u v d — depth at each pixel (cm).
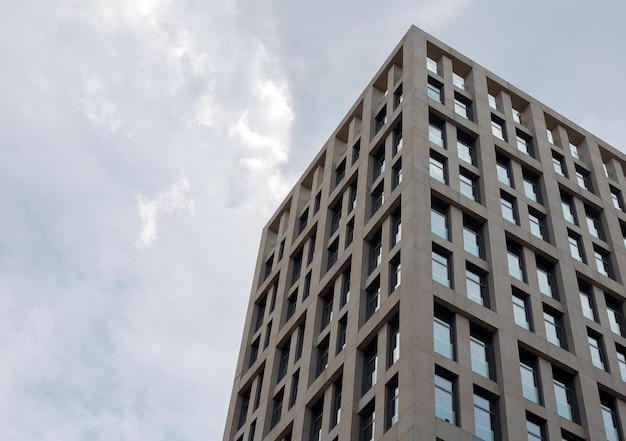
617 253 6500
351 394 4994
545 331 5306
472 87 7050
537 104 7456
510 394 4709
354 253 5975
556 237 6128
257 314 7581
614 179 7481
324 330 5956
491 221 5747
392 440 4319
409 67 6762
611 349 5603
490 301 5238
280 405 6156
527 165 6619
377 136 6688
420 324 4722
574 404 5116
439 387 4553
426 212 5444
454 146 6212
